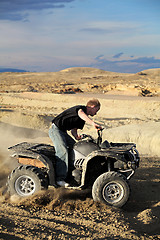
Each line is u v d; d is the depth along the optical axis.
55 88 101.31
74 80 169.62
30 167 4.86
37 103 53.09
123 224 3.97
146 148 14.00
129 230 3.76
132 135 15.22
